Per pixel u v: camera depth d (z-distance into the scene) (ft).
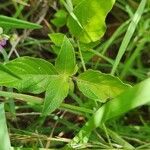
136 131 1.32
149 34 1.38
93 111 1.09
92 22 1.11
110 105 0.96
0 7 1.47
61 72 1.02
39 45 1.42
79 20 1.11
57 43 1.16
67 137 1.33
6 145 0.93
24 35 1.39
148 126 1.36
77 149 1.07
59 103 1.00
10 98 1.18
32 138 1.15
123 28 1.46
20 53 1.44
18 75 0.98
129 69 1.40
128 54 1.45
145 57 1.56
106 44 1.36
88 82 1.05
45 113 0.99
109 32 1.55
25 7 1.48
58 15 1.31
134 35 1.50
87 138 1.05
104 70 1.47
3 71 0.96
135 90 0.90
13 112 1.19
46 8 1.45
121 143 1.12
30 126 1.27
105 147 1.10
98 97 1.04
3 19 0.96
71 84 1.05
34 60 0.99
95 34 1.13
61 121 1.25
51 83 1.01
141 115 1.44
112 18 1.57
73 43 1.19
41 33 1.49
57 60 1.00
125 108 0.93
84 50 1.19
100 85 1.04
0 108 0.95
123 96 0.92
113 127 1.29
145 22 1.39
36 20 1.46
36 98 1.06
